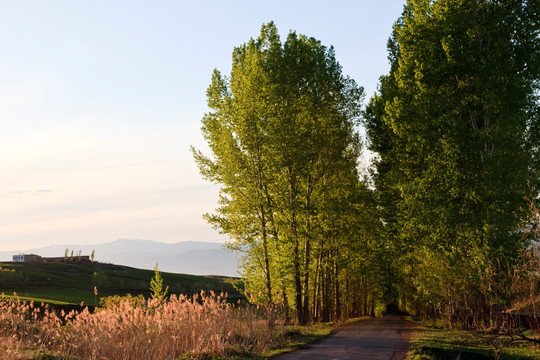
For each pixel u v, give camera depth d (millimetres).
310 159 33219
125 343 14562
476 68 26906
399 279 52562
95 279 90688
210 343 15680
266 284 28859
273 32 32344
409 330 28031
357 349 17281
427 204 27391
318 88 34375
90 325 15414
